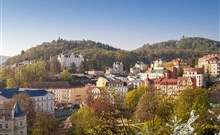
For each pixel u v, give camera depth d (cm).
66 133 11738
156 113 5988
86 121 9675
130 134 3591
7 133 10450
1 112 10631
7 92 16862
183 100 10025
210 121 5384
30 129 11531
